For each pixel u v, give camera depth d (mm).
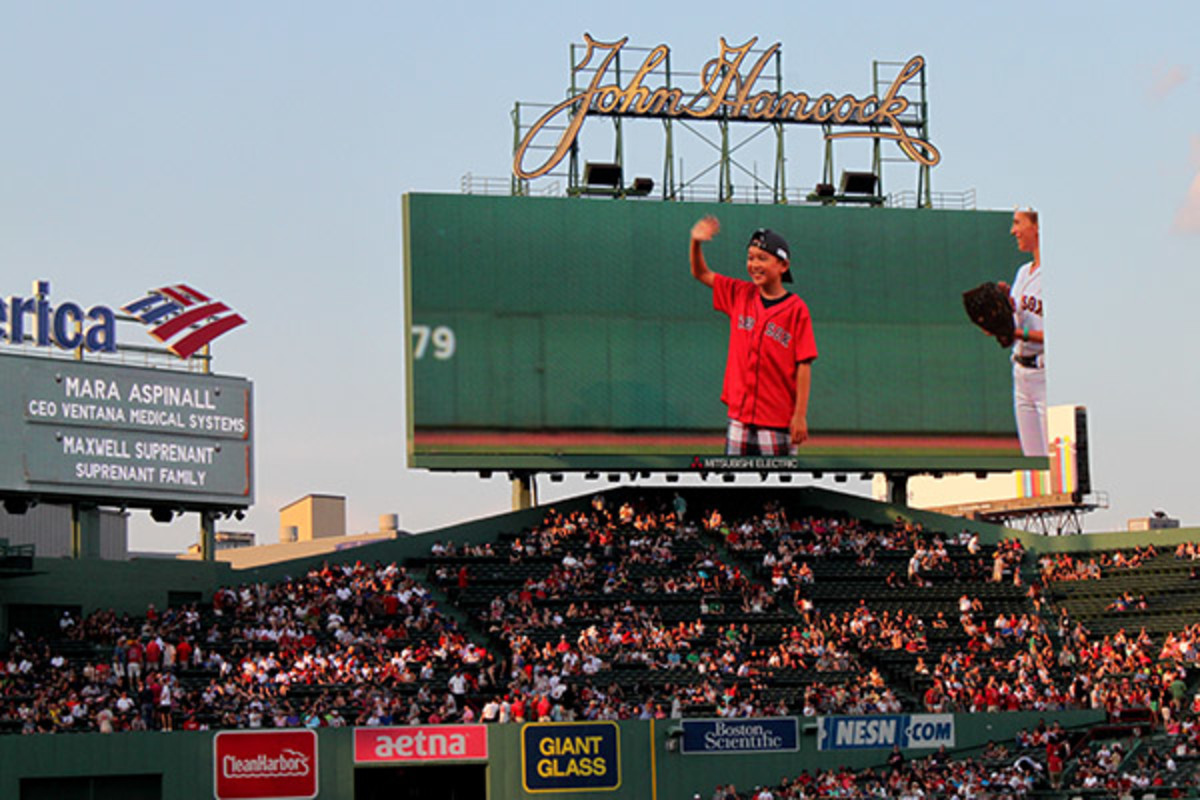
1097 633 71438
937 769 60375
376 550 71625
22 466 63188
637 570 72125
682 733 60531
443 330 71562
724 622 69500
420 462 70812
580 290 73000
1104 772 59062
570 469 72125
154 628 62875
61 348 64812
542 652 65750
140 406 66312
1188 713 64000
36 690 58031
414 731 58125
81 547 68250
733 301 74312
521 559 71938
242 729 56719
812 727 61688
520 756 58938
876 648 68375
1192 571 74188
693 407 73438
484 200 72562
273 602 66688
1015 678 66750
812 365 74750
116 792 55594
